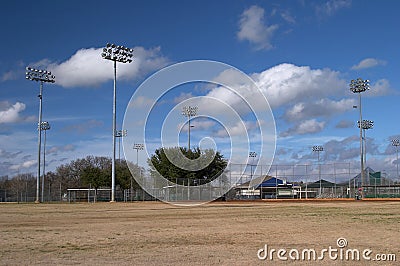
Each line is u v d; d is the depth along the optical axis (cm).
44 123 6800
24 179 9694
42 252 1262
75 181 10700
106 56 5391
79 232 1791
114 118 5538
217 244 1429
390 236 1639
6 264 1082
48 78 6600
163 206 4284
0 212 3238
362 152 6762
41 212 3234
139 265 1073
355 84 6956
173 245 1405
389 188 6619
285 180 7356
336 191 7069
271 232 1783
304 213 3005
